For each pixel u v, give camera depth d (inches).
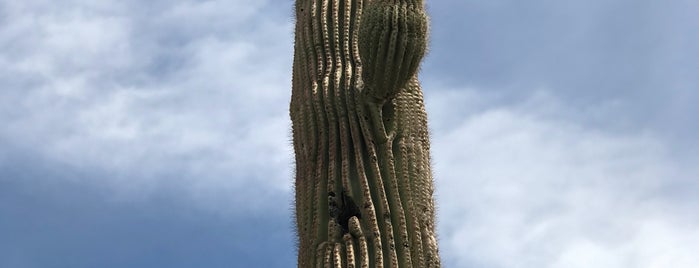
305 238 351.3
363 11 373.7
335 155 354.9
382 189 346.6
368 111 357.4
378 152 353.7
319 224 348.8
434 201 360.2
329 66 369.4
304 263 349.4
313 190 354.9
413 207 348.5
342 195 349.4
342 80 364.5
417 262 342.3
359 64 366.3
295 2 399.9
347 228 344.5
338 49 372.8
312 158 359.6
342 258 339.6
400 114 360.2
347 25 376.2
